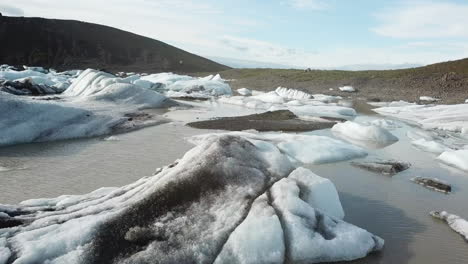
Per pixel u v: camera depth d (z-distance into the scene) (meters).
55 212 10.41
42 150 19.14
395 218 12.55
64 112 23.91
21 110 21.95
